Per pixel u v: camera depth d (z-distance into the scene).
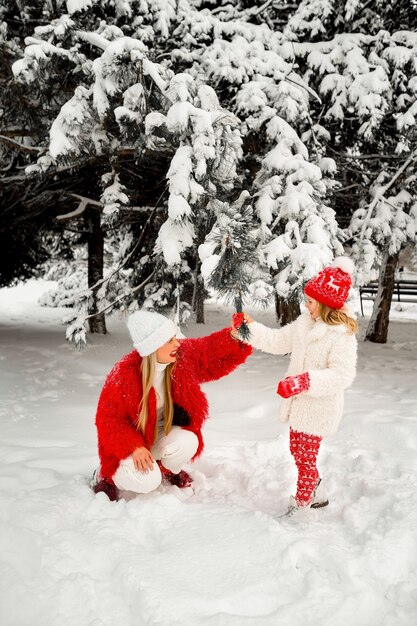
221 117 5.12
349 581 2.18
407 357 9.10
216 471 3.56
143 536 2.59
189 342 3.20
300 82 6.80
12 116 6.55
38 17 6.42
